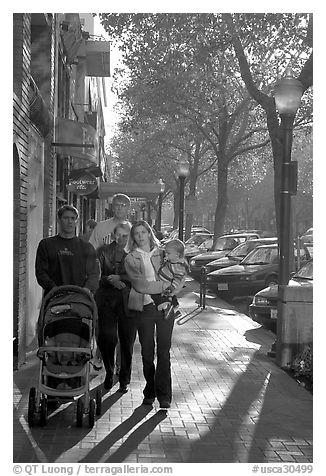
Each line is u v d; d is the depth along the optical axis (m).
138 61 29.02
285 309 10.56
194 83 29.61
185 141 46.47
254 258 20.73
